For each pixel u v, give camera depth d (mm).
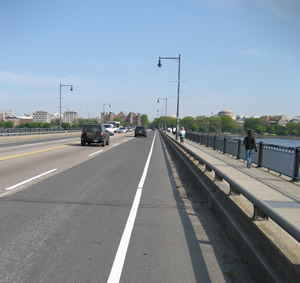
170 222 5129
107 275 3217
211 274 3297
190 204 6438
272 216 2990
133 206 6090
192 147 26406
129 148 23031
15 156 14820
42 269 3309
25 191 7129
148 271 3336
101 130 23453
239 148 16078
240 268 3451
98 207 5922
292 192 7633
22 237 4227
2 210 5520
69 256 3656
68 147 21766
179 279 3176
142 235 4453
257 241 3457
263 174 10750
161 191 7680
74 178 9141
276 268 2838
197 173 8727
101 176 9680
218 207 5352
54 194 6922
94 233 4469
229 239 4367
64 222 4930
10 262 3461
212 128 171500
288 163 9797
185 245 4113
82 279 3117
